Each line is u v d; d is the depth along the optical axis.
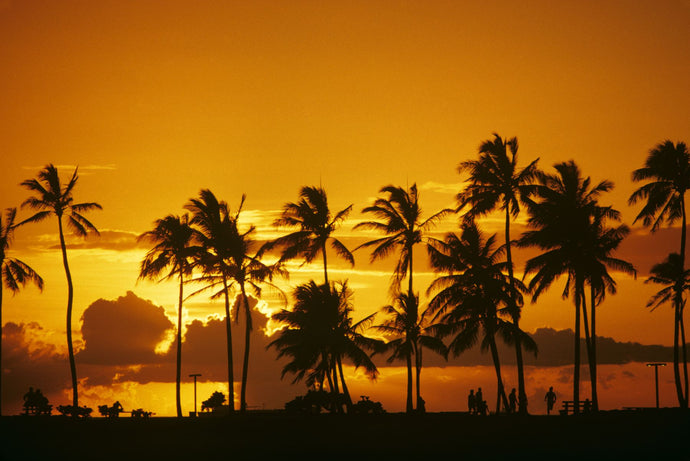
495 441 78.25
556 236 96.62
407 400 106.75
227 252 109.50
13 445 78.69
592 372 96.75
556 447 74.88
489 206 98.12
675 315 106.31
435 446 76.31
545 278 98.75
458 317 108.75
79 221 105.81
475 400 100.88
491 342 107.44
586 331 98.38
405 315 109.44
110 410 103.38
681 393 103.25
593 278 96.69
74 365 102.75
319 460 70.62
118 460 70.94
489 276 105.94
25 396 99.19
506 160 98.31
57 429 87.44
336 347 108.06
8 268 109.06
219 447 77.06
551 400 97.00
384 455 72.44
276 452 74.19
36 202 104.69
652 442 76.31
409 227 108.12
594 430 82.31
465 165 99.00
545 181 98.06
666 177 101.31
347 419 94.62
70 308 103.88
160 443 79.50
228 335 108.75
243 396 106.31
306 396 104.69
